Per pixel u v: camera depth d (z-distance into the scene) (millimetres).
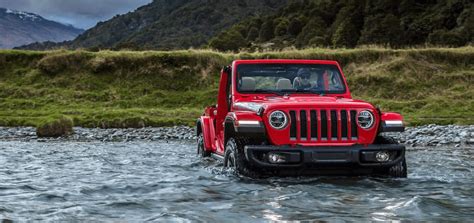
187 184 6410
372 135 7027
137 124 19844
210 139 9492
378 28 80375
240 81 8383
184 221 4242
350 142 6957
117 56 29047
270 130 6895
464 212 4629
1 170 7969
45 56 29562
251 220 4320
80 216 4477
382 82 26781
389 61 28688
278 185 6398
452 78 26844
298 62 8617
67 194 5645
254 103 7629
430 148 12875
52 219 4359
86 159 9758
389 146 6941
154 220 4273
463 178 7062
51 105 24969
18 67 28953
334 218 4395
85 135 17016
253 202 5180
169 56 29047
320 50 31219
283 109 6918
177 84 27531
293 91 8352
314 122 6918
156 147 12914
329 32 100250
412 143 14258
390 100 25125
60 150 11883
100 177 7137
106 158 9984
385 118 7172
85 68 28688
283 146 6789
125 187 6129
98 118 21219
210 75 28156
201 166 8633
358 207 4906
